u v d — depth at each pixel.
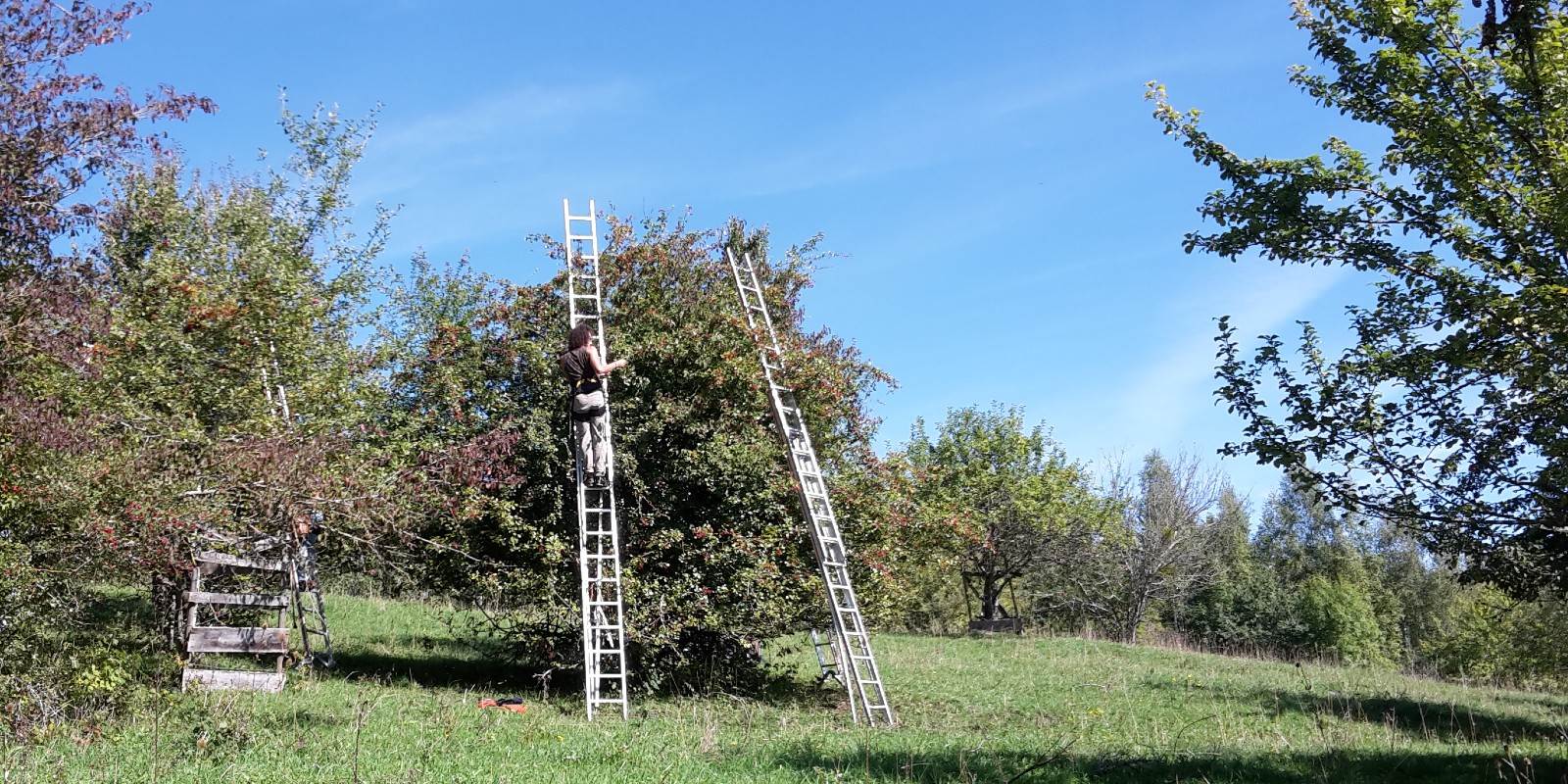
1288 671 23.94
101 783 7.56
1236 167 11.85
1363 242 11.37
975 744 10.93
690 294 16.61
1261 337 11.57
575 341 14.32
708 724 12.17
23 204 10.26
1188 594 52.81
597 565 14.39
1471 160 10.46
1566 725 15.62
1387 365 11.01
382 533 12.98
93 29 11.09
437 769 8.30
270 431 12.08
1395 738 12.27
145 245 15.38
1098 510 45.44
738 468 15.45
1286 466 11.45
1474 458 11.07
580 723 11.92
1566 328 9.52
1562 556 11.71
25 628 9.73
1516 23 9.10
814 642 17.22
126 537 9.72
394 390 16.03
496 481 14.62
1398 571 80.88
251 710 10.59
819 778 8.84
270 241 17.20
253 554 12.48
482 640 19.75
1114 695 17.73
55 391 10.20
